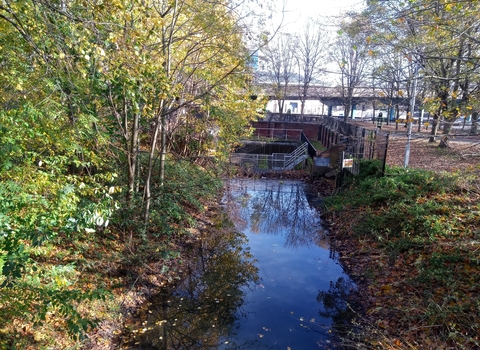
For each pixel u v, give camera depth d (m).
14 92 6.08
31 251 5.86
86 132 7.11
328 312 8.09
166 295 8.57
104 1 5.73
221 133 14.70
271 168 26.64
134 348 6.61
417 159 17.50
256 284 9.48
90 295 4.99
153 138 9.86
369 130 16.94
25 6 5.35
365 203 13.46
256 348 6.80
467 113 9.55
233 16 9.59
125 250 9.05
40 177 5.35
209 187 15.43
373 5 8.91
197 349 6.75
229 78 10.81
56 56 5.37
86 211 5.62
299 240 13.03
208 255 11.29
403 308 7.21
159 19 6.70
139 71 6.25
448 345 5.88
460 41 9.41
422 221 10.16
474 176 11.27
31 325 5.66
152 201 11.16
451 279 7.43
